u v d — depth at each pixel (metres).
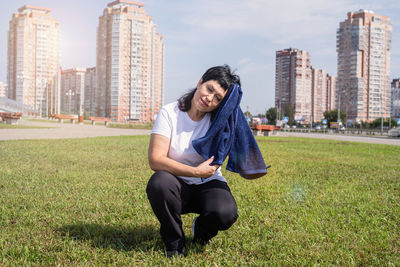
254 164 2.61
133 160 8.25
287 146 14.56
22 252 2.55
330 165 8.20
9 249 2.58
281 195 4.71
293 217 3.62
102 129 29.66
